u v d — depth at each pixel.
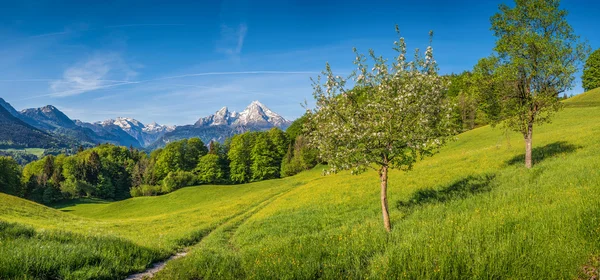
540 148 30.19
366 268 8.84
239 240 23.48
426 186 25.66
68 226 32.19
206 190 73.88
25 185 111.50
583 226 8.11
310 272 8.88
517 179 20.45
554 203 11.10
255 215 35.28
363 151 13.50
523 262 7.09
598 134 30.09
